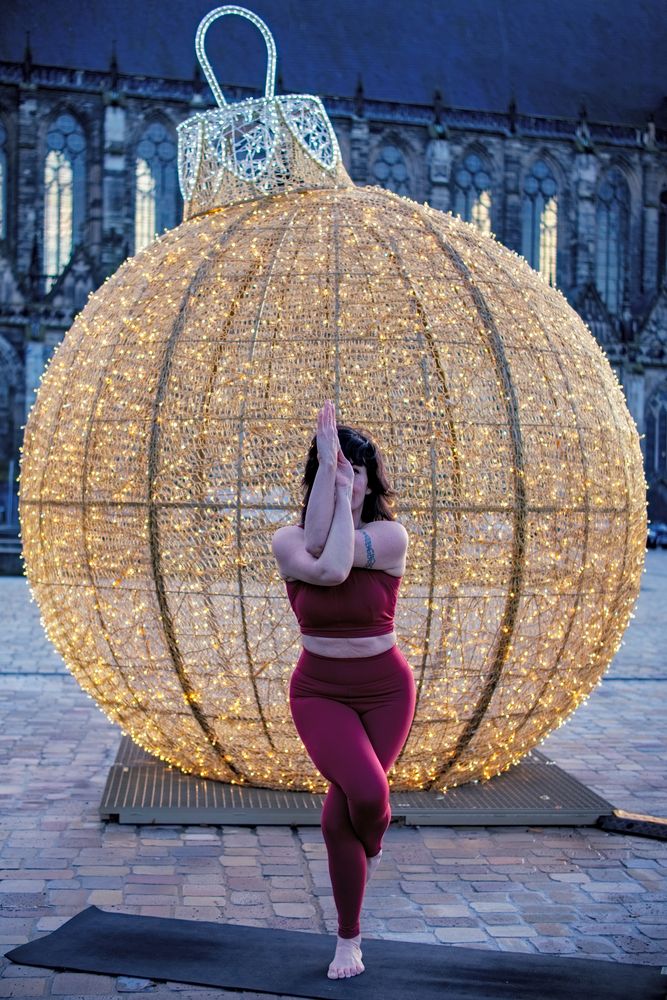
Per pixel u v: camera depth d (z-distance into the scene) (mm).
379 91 62656
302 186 7180
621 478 6598
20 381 55531
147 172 58250
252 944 4680
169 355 6234
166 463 6055
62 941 4664
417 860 5859
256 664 6039
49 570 6609
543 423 6207
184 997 4230
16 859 5734
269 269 6328
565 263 64125
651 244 65188
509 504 6004
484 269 6586
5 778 7395
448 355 6098
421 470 5879
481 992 4258
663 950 4738
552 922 5039
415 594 5922
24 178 56281
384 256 6371
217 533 5945
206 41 61344
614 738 9125
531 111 64375
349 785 4133
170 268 6680
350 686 4344
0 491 54250
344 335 6035
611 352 61500
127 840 6078
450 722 6277
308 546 4340
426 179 61875
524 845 6156
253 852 5914
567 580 6246
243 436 5930
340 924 4371
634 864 5879
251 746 6375
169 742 6707
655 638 15820
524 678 6305
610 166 64625
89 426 6398
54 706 9938
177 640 6133
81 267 56500
